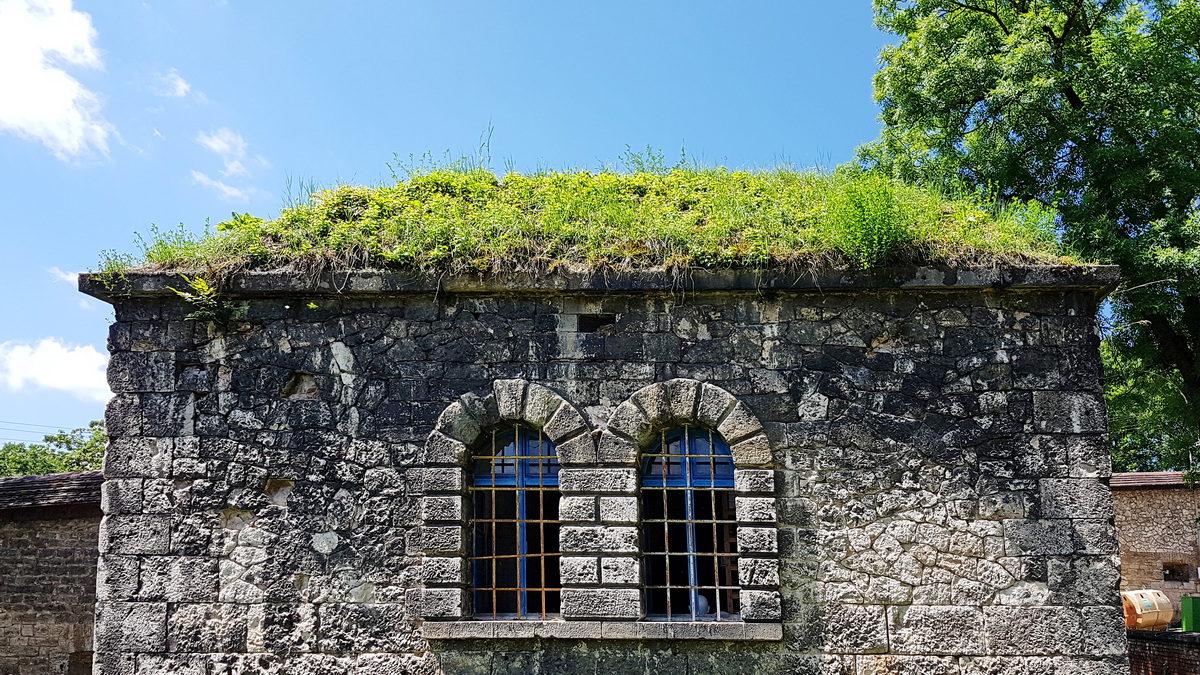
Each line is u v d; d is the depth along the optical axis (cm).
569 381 790
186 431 788
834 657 735
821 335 791
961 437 765
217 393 796
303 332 807
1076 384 770
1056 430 762
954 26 1495
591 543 754
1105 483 750
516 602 772
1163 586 2017
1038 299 790
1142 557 2052
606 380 789
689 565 766
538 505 788
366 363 800
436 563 751
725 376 786
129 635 756
